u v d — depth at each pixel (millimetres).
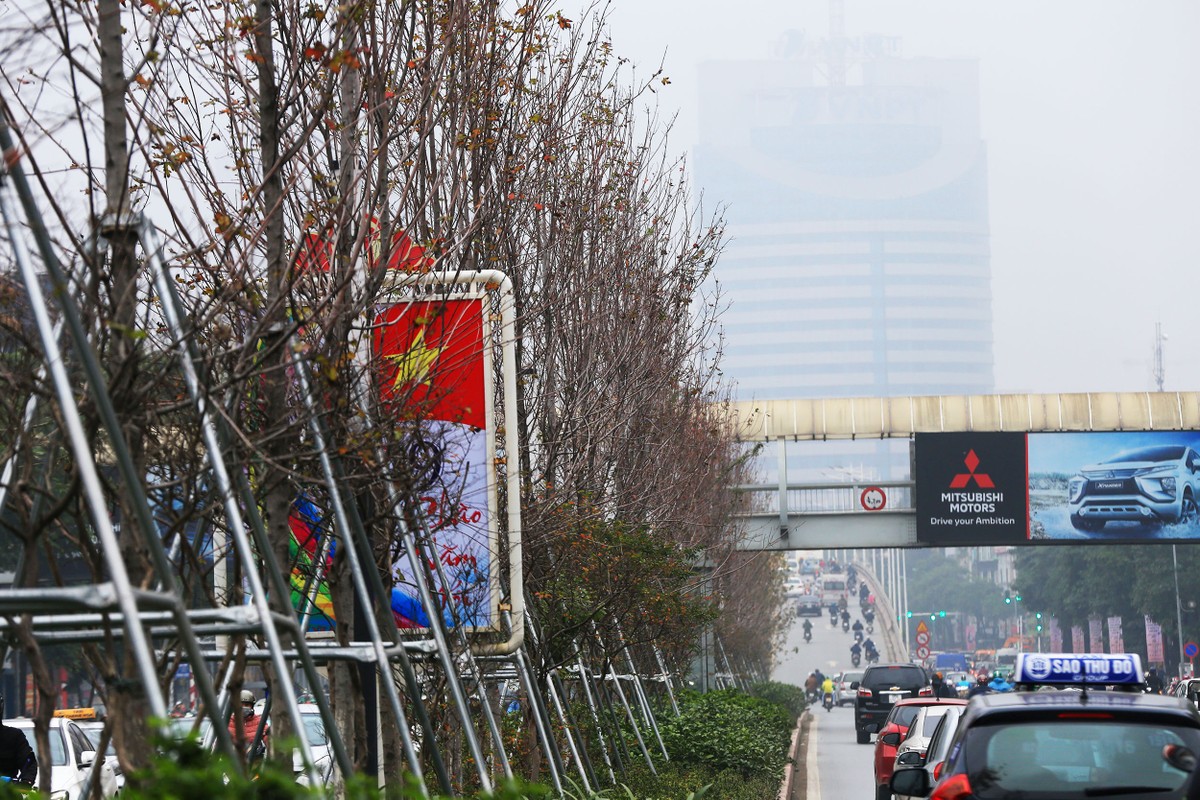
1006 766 16938
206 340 16891
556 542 35750
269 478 18156
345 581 20688
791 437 92312
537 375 35969
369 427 18375
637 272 40219
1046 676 20359
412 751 17125
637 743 51719
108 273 15312
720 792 46406
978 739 17281
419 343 21047
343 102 20219
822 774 72312
